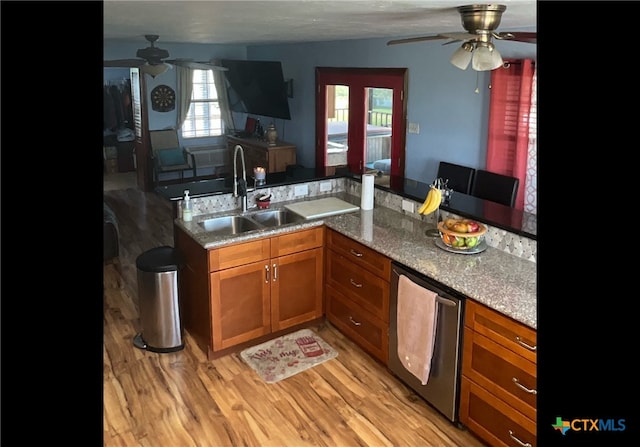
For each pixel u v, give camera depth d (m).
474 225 2.99
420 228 3.40
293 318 3.62
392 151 5.43
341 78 5.97
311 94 6.59
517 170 4.18
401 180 4.09
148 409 2.92
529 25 3.73
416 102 5.05
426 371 2.76
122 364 3.34
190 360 3.39
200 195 3.59
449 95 4.71
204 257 3.20
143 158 7.98
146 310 3.42
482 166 4.54
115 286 4.53
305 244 3.52
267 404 2.97
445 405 2.76
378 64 5.41
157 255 3.47
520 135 4.10
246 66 7.21
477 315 2.48
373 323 3.25
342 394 3.06
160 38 5.69
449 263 2.82
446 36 2.58
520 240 2.88
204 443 2.67
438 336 2.71
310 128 6.75
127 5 2.38
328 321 3.76
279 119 7.50
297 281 3.56
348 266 3.40
